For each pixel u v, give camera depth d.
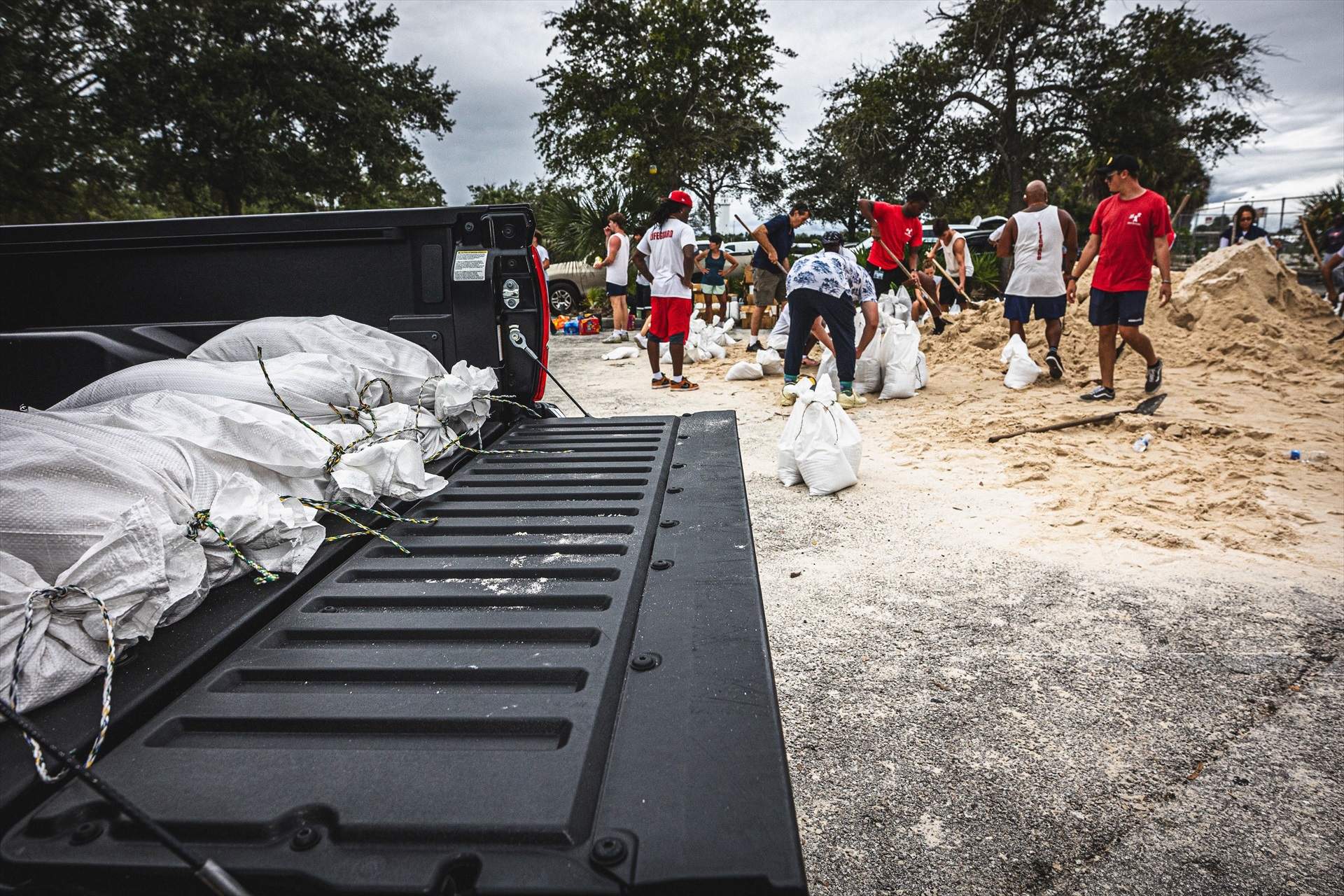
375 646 1.12
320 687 1.03
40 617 0.94
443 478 2.00
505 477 2.03
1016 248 6.63
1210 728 2.03
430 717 0.93
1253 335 7.31
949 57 26.56
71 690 0.95
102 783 0.73
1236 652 2.38
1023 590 2.86
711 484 1.94
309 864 0.71
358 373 2.06
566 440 2.50
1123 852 1.63
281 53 20.19
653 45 24.91
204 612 1.19
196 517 1.27
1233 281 7.83
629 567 1.37
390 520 1.66
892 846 1.67
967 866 1.61
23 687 0.90
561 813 0.76
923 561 3.16
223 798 0.80
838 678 2.32
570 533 1.58
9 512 1.04
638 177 25.34
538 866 0.70
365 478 1.63
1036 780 1.85
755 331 9.51
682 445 2.41
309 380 1.91
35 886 0.74
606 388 7.50
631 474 2.04
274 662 1.08
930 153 28.31
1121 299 5.72
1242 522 3.42
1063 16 25.14
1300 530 3.32
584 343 11.78
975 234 16.67
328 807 0.79
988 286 13.77
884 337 6.47
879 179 28.64
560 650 1.09
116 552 1.02
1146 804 1.76
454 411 2.26
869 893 1.55
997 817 1.74
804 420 4.12
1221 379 6.49
